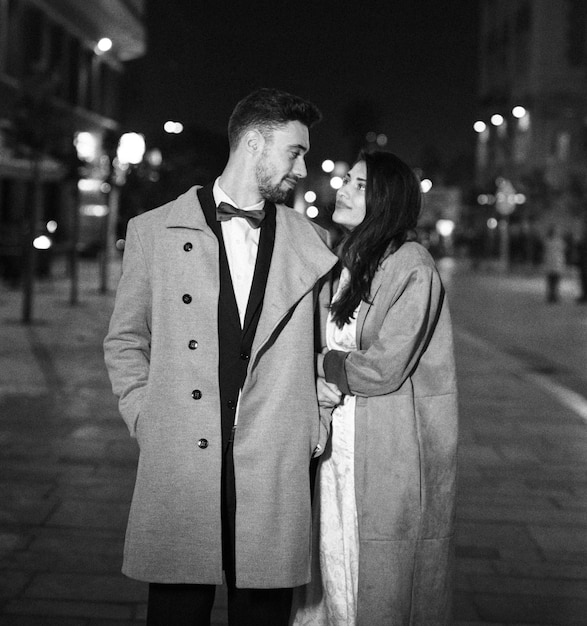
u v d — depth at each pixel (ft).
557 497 21.27
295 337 10.49
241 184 10.49
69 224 140.15
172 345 10.24
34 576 15.65
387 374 10.83
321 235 11.30
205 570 10.09
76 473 22.08
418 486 11.03
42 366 38.27
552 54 213.66
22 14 123.24
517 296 94.94
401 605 11.01
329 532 11.34
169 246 10.40
